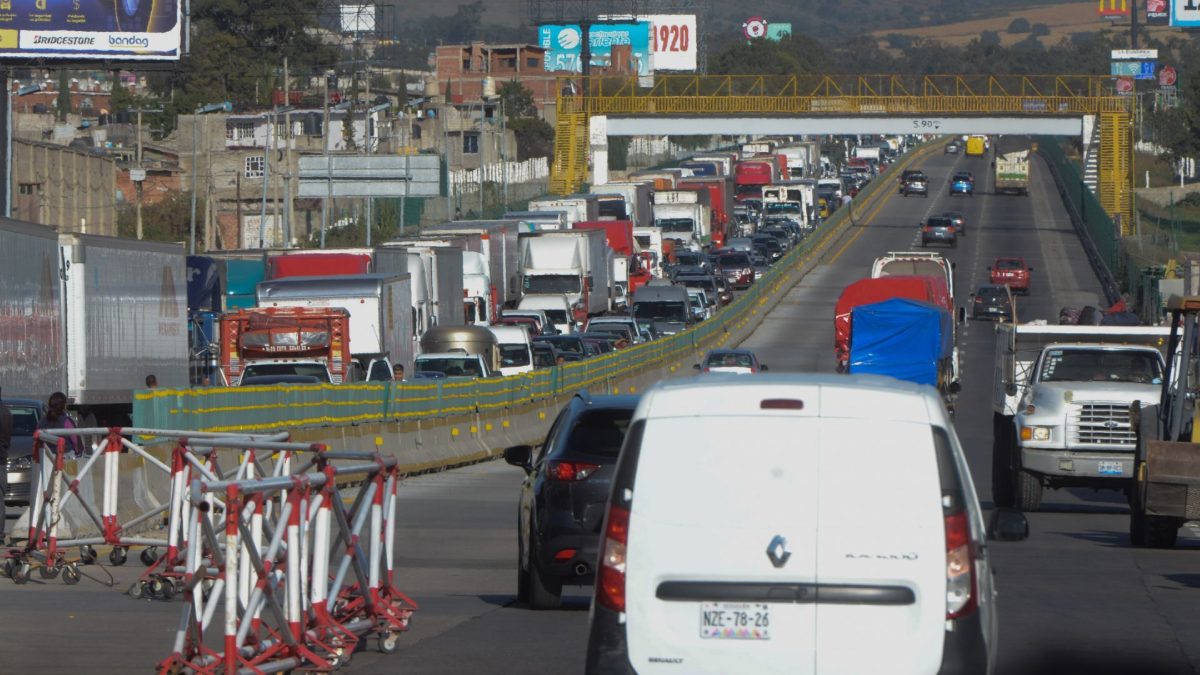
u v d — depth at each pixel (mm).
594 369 168375
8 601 50375
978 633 24578
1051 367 82125
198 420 89188
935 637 24359
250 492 35156
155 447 72875
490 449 130125
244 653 35906
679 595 24766
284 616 37312
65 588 54344
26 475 86875
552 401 152125
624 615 24969
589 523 46438
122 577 57312
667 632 24812
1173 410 62344
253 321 128375
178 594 51500
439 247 175875
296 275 151875
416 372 148875
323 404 105750
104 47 179500
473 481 105500
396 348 140875
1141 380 80875
